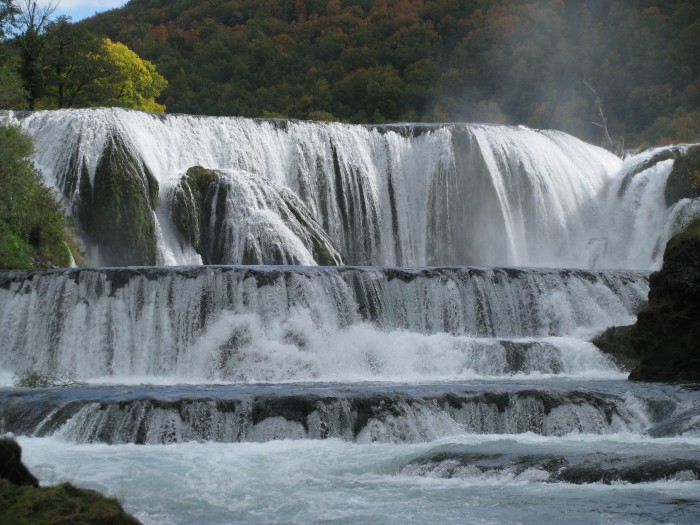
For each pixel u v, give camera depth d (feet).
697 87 352.49
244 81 411.95
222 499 49.67
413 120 386.11
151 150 159.22
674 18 396.16
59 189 148.46
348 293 110.42
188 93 393.91
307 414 69.77
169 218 152.35
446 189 183.52
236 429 69.15
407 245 182.19
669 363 94.17
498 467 56.08
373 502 49.21
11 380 99.04
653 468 53.52
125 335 103.65
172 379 101.76
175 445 66.23
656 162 191.01
